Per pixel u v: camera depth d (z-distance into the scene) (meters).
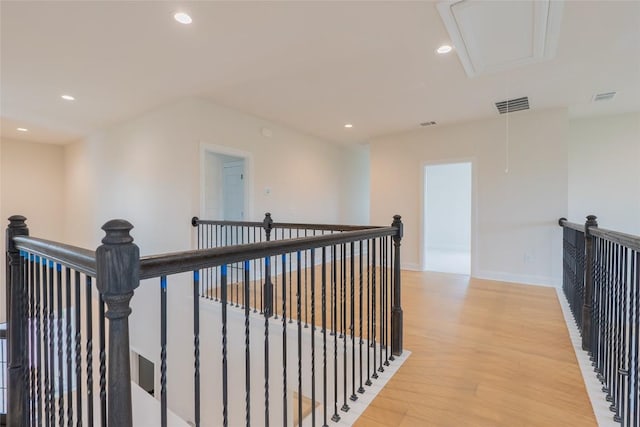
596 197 4.66
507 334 2.69
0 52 2.81
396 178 5.50
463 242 8.30
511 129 4.52
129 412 0.85
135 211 4.62
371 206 5.72
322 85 3.51
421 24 2.37
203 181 4.01
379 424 1.62
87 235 5.64
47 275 1.46
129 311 0.85
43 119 4.69
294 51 2.79
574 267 3.08
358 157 7.22
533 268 4.37
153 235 4.33
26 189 5.95
